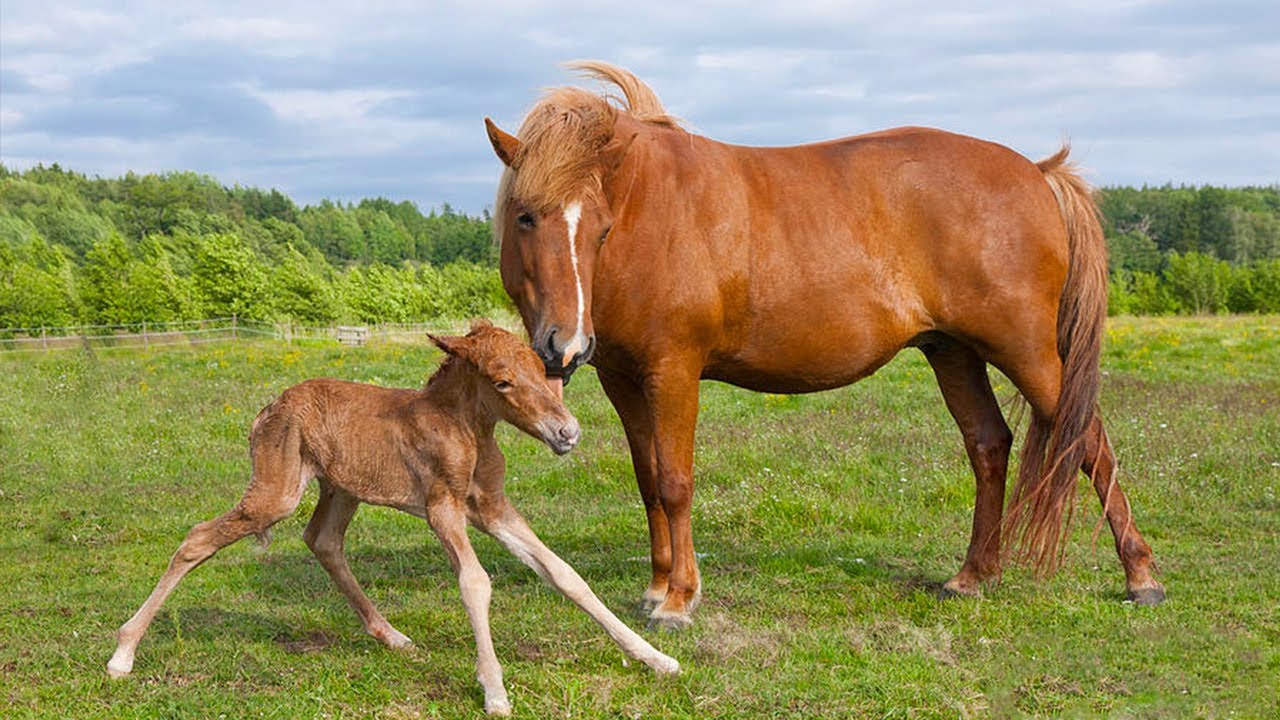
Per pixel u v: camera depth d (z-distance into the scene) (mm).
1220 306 62094
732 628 5164
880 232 5566
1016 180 5723
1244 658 4777
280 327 40250
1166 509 7738
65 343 32469
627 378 5539
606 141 4848
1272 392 13047
